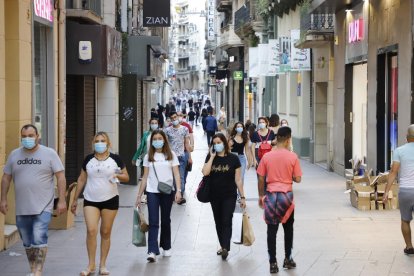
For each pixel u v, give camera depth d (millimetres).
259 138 27219
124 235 20594
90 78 30703
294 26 52719
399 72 27781
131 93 33000
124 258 17484
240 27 71188
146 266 16641
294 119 52594
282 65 49781
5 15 19250
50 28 23984
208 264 16844
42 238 14633
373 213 24172
